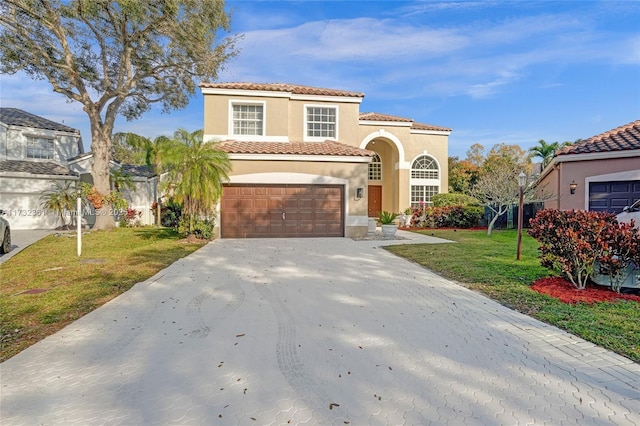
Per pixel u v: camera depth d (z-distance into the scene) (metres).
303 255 11.64
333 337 4.77
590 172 14.52
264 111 19.03
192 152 14.48
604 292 6.73
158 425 2.92
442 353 4.27
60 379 3.69
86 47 18.94
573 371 3.81
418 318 5.52
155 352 4.33
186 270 9.23
